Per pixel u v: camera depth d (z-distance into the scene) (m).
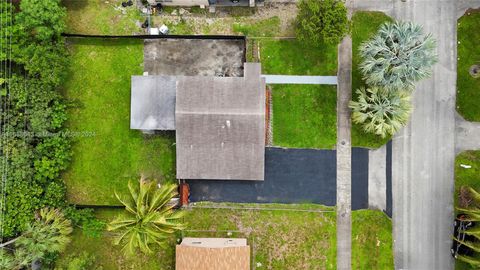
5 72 29.39
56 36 29.53
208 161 28.88
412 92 30.02
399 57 25.67
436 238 30.16
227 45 30.62
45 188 29.31
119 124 30.73
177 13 30.80
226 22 30.73
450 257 30.14
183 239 30.05
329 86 30.45
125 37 30.44
